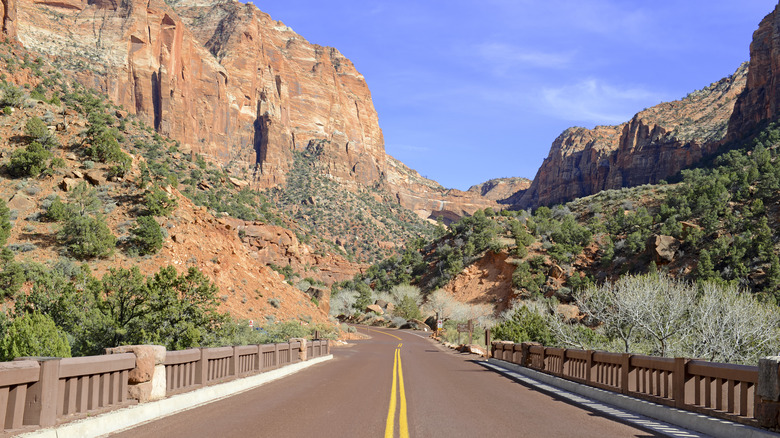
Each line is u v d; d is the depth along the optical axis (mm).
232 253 62438
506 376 23656
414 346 59500
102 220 50531
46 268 40688
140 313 23828
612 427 10602
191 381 13969
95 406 9695
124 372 10727
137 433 9367
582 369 17656
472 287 122312
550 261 117938
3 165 53500
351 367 27500
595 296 36250
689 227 103312
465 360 37156
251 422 10617
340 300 127000
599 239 123312
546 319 39094
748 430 8641
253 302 54969
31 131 56875
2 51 150625
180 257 51531
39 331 16281
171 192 62125
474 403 14039
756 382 8836
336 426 10281
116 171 57188
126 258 47562
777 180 112500
